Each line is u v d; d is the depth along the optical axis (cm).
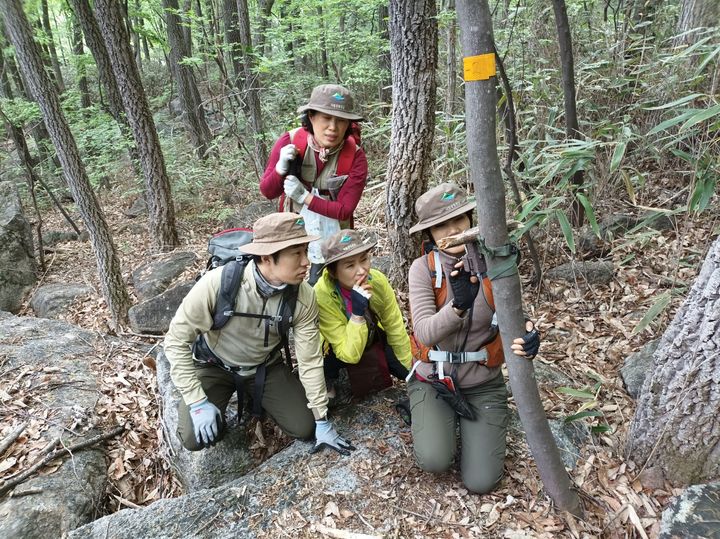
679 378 169
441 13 373
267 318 201
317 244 246
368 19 765
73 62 906
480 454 188
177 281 471
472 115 124
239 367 220
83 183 371
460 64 469
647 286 318
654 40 395
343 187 236
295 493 194
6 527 207
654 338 280
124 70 505
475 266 162
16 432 256
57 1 906
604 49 405
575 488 188
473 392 201
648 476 188
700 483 177
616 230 355
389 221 332
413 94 291
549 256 371
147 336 392
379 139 567
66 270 606
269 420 255
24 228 595
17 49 325
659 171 379
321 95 216
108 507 243
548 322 315
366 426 227
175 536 180
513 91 352
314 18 689
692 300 164
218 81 926
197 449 223
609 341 288
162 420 271
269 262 188
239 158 739
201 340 218
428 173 316
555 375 262
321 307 225
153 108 1243
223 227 641
